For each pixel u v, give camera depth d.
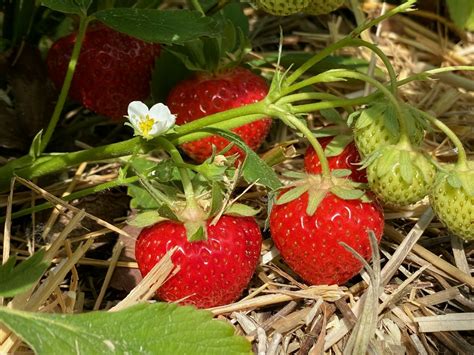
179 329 0.17
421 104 0.32
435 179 0.21
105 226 0.24
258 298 0.22
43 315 0.17
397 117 0.21
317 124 0.30
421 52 0.35
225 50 0.26
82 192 0.24
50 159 0.24
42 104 0.28
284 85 0.22
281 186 0.22
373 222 0.22
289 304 0.23
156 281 0.21
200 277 0.21
